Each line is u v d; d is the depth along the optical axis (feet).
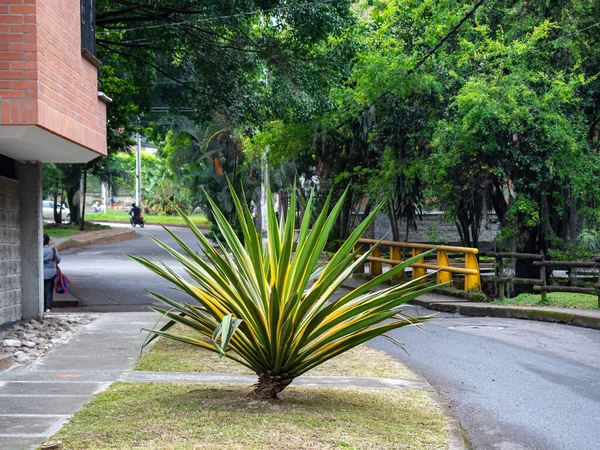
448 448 17.81
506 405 24.86
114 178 201.67
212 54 61.41
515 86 53.36
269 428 18.02
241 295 20.25
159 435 17.44
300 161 82.94
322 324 21.25
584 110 61.31
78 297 55.47
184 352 31.89
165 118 123.13
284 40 63.52
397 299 20.67
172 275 21.13
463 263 78.95
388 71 61.05
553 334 39.42
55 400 22.68
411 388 25.57
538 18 59.72
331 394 23.71
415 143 64.64
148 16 59.93
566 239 61.87
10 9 27.89
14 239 40.04
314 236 20.54
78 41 34.06
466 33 60.13
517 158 55.77
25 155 39.11
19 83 27.86
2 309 38.19
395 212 69.26
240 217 21.13
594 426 22.36
